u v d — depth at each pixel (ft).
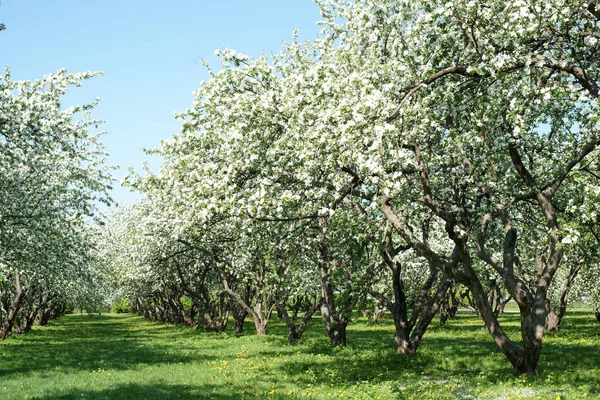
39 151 62.39
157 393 46.62
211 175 45.52
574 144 46.62
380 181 38.24
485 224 52.29
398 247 69.00
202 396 44.96
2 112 55.98
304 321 92.43
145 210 99.09
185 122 47.37
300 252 86.33
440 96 40.98
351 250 48.88
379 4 44.75
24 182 70.23
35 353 84.17
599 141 42.42
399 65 40.98
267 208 43.09
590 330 106.32
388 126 35.22
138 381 53.52
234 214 43.60
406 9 42.01
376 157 36.88
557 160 47.93
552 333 102.68
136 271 127.95
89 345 101.30
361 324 153.79
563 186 50.88
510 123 43.55
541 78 41.63
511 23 35.76
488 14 37.24
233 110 44.55
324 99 42.19
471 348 73.82
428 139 49.52
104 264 132.05
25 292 120.57
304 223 48.44
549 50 39.70
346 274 54.90
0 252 71.20
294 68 56.75
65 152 67.72
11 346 99.55
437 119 45.09
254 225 48.52
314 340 94.94
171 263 130.41
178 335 132.05
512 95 40.73
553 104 44.88
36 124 58.59
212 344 98.48
